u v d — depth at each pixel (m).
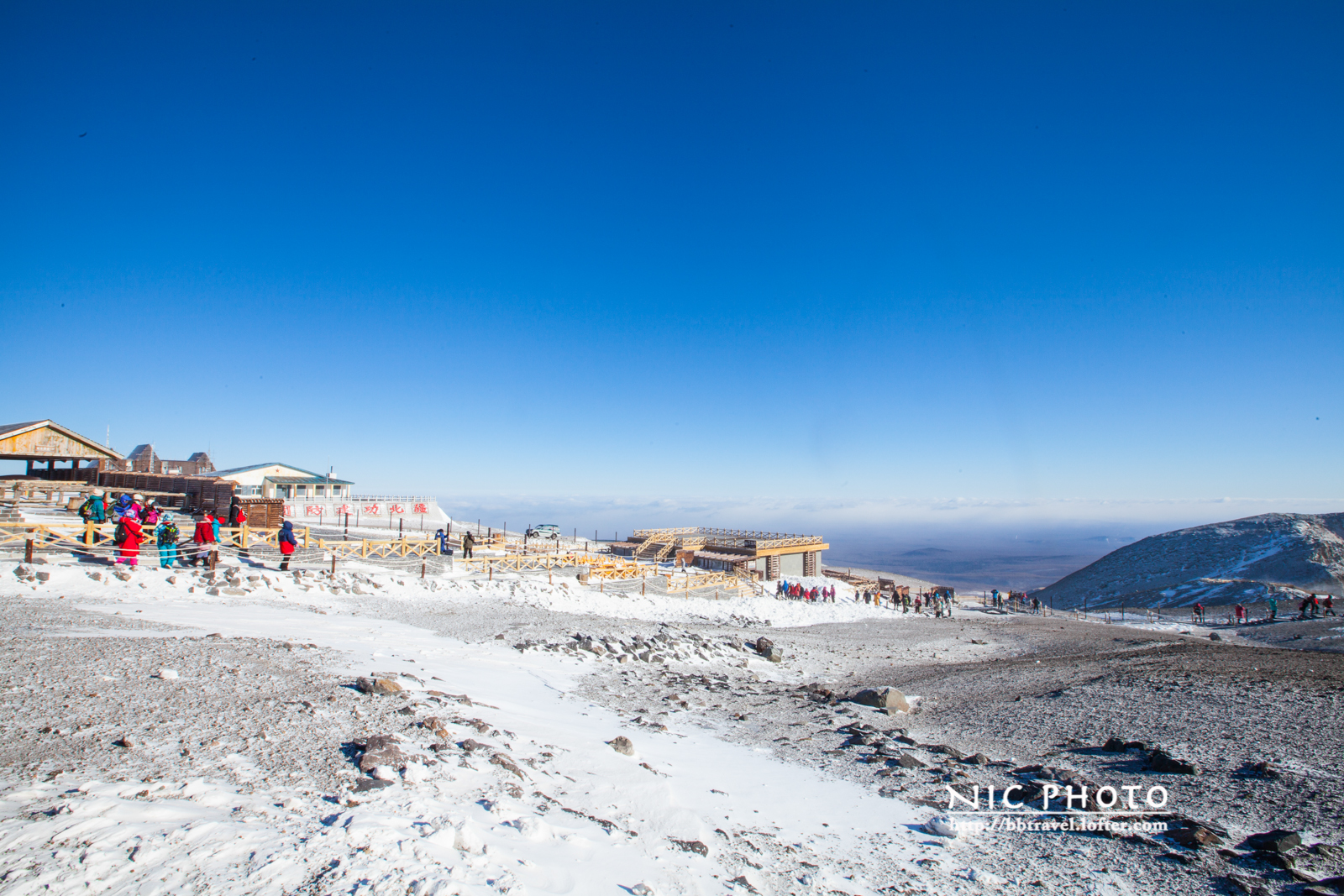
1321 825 6.99
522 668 14.34
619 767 7.95
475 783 6.04
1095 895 5.64
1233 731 10.52
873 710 13.99
